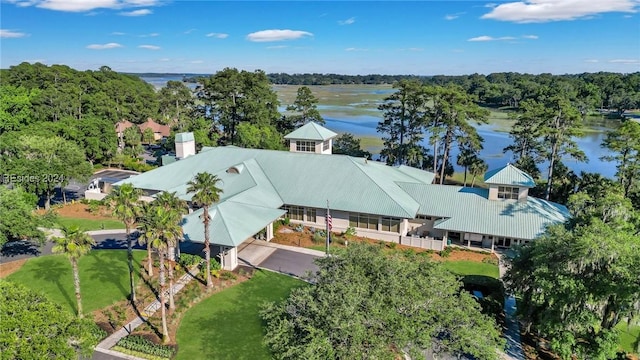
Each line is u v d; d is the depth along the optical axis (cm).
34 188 5453
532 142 7044
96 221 5572
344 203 4928
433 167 7662
